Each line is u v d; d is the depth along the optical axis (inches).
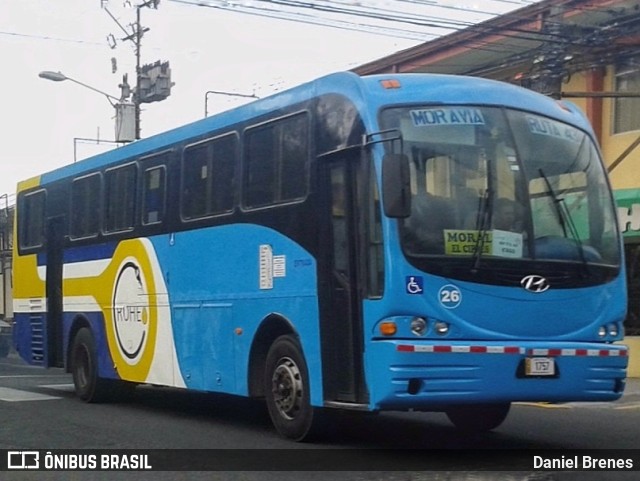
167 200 485.4
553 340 342.6
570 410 529.0
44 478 326.0
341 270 354.3
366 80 355.3
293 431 383.9
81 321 575.8
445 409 395.5
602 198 368.5
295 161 385.7
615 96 663.1
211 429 438.0
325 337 360.5
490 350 328.5
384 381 324.2
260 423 462.3
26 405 554.9
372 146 341.4
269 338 406.0
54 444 393.4
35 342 634.8
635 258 740.0
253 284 408.2
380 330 328.8
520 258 340.2
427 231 331.3
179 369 467.5
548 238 347.6
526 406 551.2
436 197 335.6
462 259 332.8
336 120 362.9
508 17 787.4
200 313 449.1
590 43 717.3
